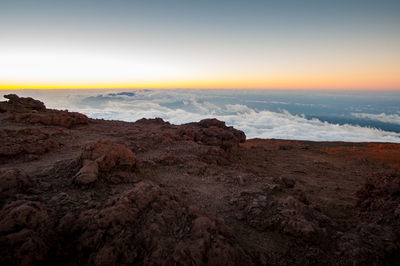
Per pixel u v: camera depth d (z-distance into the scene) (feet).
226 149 64.18
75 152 40.55
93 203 19.92
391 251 18.04
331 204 33.45
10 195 18.79
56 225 16.58
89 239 15.88
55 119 60.18
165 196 22.13
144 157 41.06
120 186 25.75
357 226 22.36
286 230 20.15
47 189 21.90
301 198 29.55
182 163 40.78
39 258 14.10
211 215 21.33
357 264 16.87
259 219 22.06
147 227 17.70
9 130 44.80
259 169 57.16
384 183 28.53
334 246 18.90
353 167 68.49
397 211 23.11
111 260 14.82
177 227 18.24
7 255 13.35
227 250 16.01
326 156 84.48
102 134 57.31
